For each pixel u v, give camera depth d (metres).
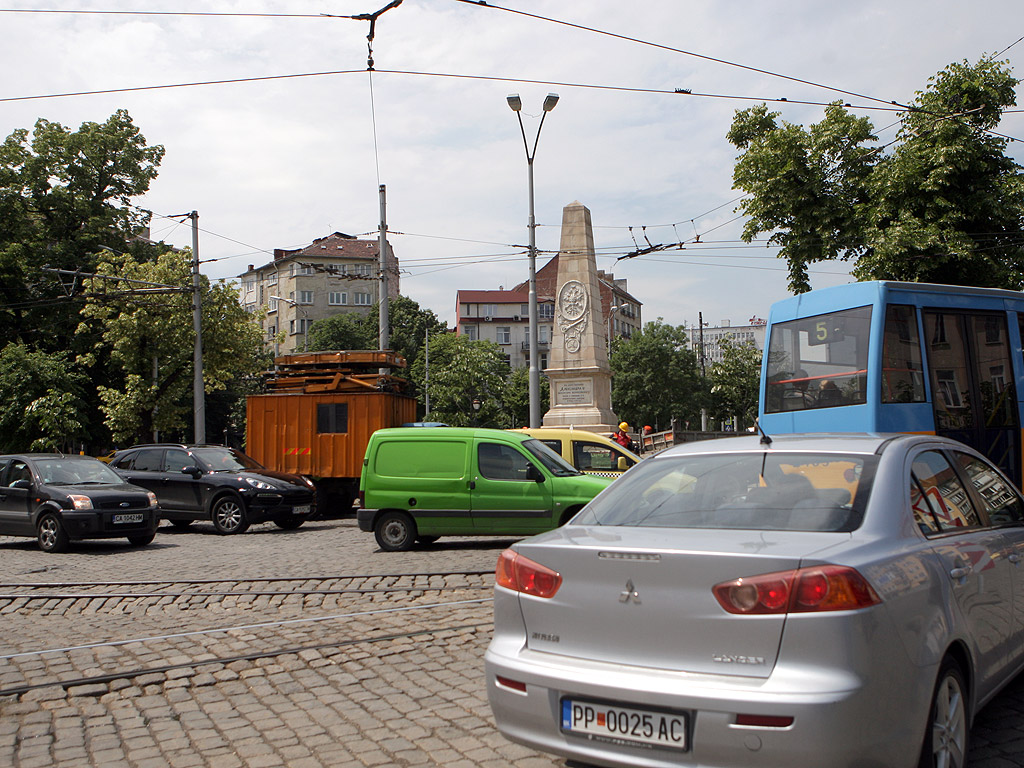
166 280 36.44
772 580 3.35
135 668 6.57
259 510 17.52
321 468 21.58
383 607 8.91
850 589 3.31
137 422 37.28
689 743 3.35
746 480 4.32
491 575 10.36
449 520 13.05
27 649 7.51
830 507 3.96
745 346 64.69
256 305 91.25
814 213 21.62
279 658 6.77
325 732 5.04
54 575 12.06
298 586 10.15
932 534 4.16
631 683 3.47
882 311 12.05
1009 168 21.02
